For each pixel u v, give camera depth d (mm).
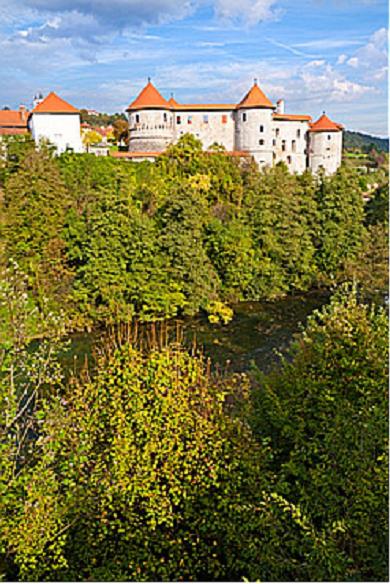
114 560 7559
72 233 28656
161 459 7863
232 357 21406
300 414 8023
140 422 7824
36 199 28531
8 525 7402
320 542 5691
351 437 6402
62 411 8297
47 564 7477
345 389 7605
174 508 7980
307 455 7324
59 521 7488
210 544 7844
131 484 7570
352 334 8039
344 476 6453
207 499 7465
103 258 27375
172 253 28719
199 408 8195
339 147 62312
